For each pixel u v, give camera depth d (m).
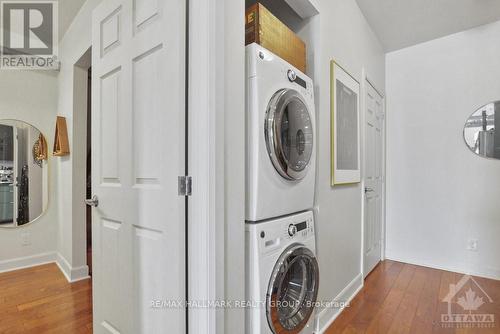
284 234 1.37
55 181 3.10
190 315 1.03
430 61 2.94
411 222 3.06
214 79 1.00
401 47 3.09
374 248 2.88
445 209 2.86
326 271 1.82
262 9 1.36
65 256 2.79
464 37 2.75
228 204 1.08
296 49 1.62
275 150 1.27
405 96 3.09
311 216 1.62
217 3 1.01
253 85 1.22
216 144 1.00
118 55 1.33
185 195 1.04
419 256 3.00
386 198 3.22
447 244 2.84
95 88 1.49
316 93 1.74
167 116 1.06
